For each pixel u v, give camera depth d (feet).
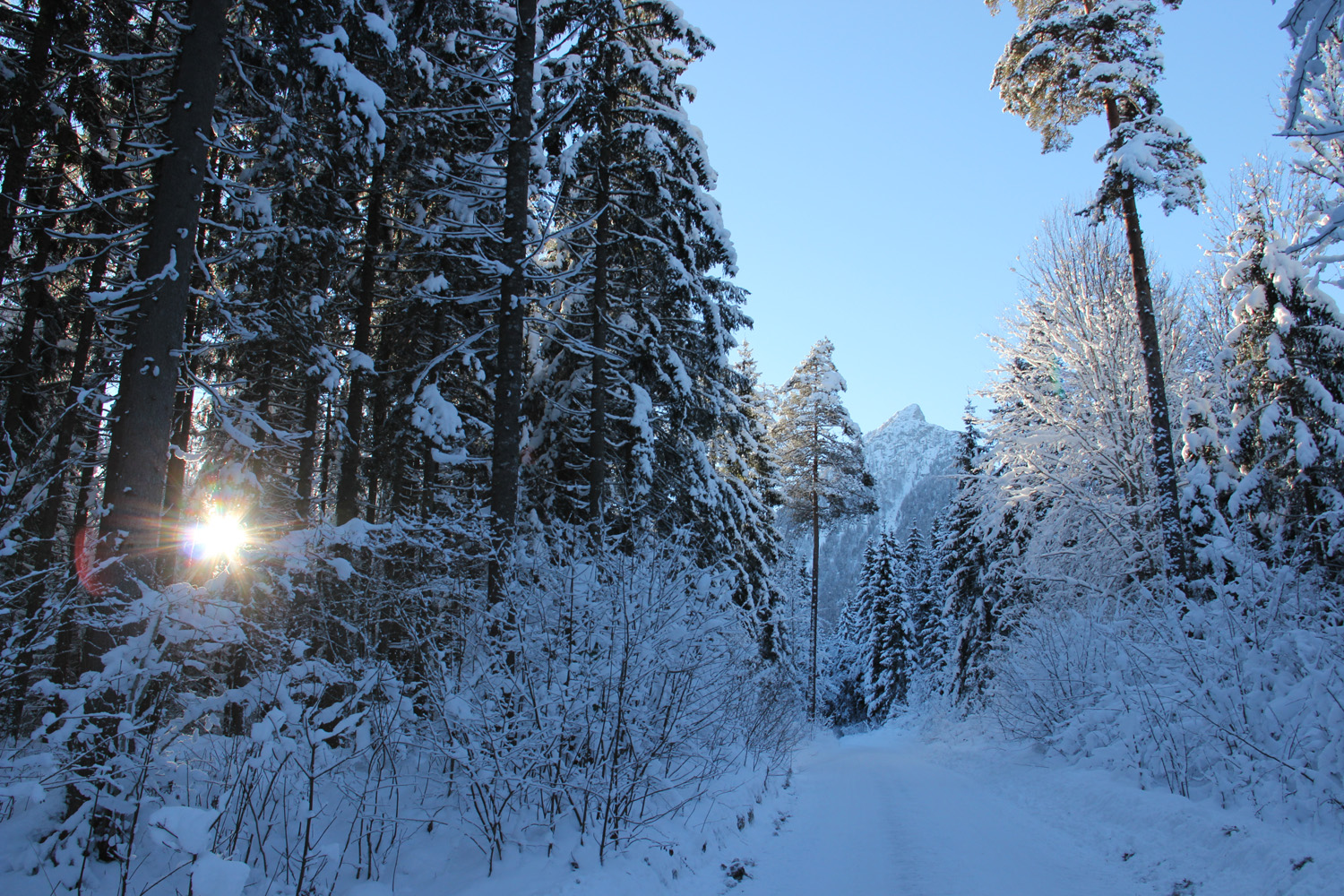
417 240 41.83
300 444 40.88
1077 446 57.31
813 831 25.72
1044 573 57.47
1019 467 60.03
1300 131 12.52
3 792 12.94
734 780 29.55
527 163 30.89
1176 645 31.22
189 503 43.78
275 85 27.61
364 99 24.11
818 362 109.09
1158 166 42.09
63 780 15.30
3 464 19.42
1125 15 45.06
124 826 16.93
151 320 20.77
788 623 91.25
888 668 147.95
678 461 52.44
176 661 17.93
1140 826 22.29
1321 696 22.58
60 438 36.32
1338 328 37.83
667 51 44.70
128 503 19.79
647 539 25.21
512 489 28.27
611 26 40.29
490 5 33.50
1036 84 48.83
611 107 40.47
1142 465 54.70
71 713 14.92
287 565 22.22
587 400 48.60
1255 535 40.40
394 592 23.21
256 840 18.01
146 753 16.43
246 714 19.83
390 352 45.21
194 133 22.03
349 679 19.74
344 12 24.76
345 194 35.19
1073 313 59.93
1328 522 36.09
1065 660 40.27
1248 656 27.17
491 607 23.58
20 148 31.12
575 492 46.62
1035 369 62.39
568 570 22.41
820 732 95.25
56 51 31.14
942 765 47.70
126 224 31.35
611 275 47.44
